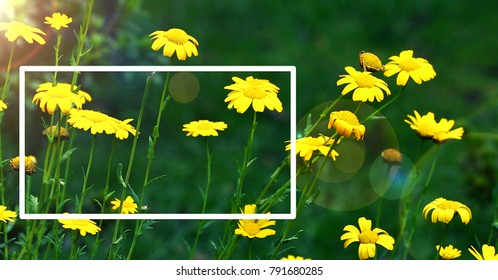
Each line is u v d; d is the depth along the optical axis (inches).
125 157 256.4
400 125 289.7
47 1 163.0
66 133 95.6
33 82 158.7
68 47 166.9
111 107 283.7
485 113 289.6
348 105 274.2
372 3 379.2
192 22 346.6
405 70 92.4
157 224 211.9
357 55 343.3
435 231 209.9
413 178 108.7
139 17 199.8
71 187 226.5
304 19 367.2
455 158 232.8
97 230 95.1
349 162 236.1
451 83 323.3
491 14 377.7
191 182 245.1
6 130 170.9
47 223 116.0
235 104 88.3
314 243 210.4
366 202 232.1
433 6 382.3
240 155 268.2
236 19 358.0
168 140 274.4
